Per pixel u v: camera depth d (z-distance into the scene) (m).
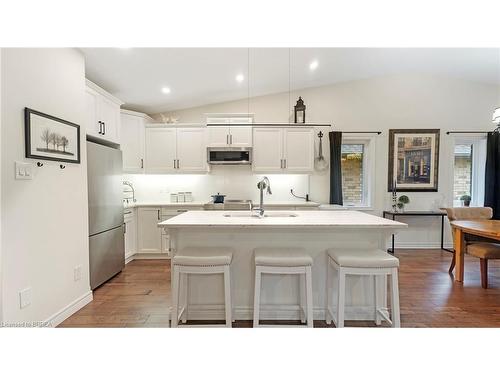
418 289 3.08
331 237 2.42
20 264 1.96
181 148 4.61
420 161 4.91
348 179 5.05
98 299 2.84
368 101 4.90
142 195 4.95
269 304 2.42
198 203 4.39
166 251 4.34
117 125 3.78
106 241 3.30
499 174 4.69
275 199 4.94
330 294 2.39
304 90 4.89
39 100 2.15
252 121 4.54
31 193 2.06
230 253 2.14
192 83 4.03
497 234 2.64
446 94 4.88
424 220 4.93
